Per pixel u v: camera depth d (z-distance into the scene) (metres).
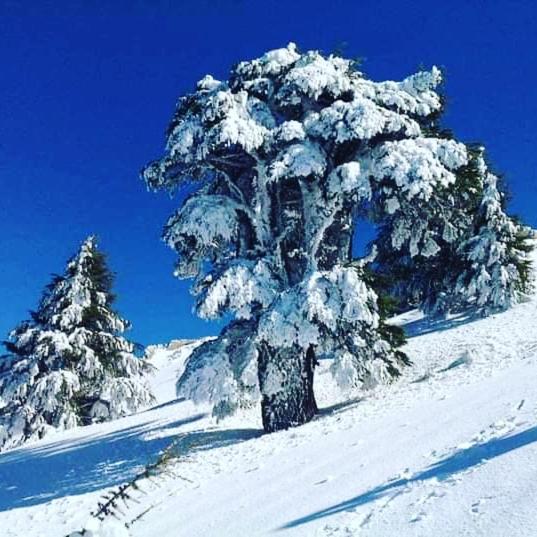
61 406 27.72
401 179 15.69
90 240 31.06
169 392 38.62
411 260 29.30
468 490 5.15
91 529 4.33
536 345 16.52
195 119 17.36
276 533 6.00
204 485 10.34
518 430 6.51
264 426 16.55
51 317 29.66
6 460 22.48
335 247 18.69
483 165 29.08
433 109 18.00
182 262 18.41
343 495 6.59
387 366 16.94
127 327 31.27
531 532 3.94
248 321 17.47
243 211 18.34
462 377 14.34
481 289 28.06
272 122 17.56
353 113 16.38
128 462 16.41
